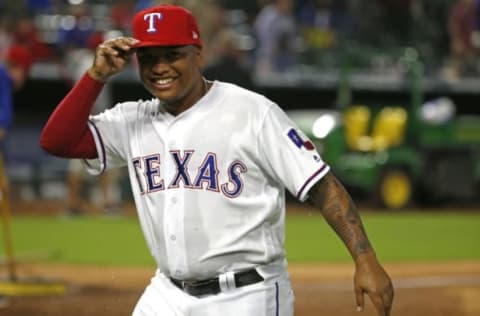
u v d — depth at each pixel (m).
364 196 66.62
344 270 35.91
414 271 35.91
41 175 65.12
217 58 47.81
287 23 69.12
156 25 13.13
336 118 60.03
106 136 14.49
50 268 35.88
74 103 14.23
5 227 30.52
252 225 13.45
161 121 13.95
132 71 62.28
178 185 13.58
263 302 13.59
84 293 30.80
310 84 68.50
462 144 64.44
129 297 30.11
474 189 65.50
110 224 50.88
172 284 14.11
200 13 45.88
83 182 61.75
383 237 46.38
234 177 13.41
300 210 61.72
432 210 63.19
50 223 51.31
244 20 76.44
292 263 37.62
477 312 28.27
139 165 14.03
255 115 13.44
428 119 63.19
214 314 13.64
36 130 65.19
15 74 38.38
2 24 64.31
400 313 28.00
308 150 13.36
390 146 60.91
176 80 13.38
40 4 70.25
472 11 78.06
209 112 13.59
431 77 76.00
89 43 56.38
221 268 13.60
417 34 78.38
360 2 78.19
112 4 71.56
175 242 13.62
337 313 27.67
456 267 36.97
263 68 68.56
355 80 69.19
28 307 28.45
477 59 78.75
